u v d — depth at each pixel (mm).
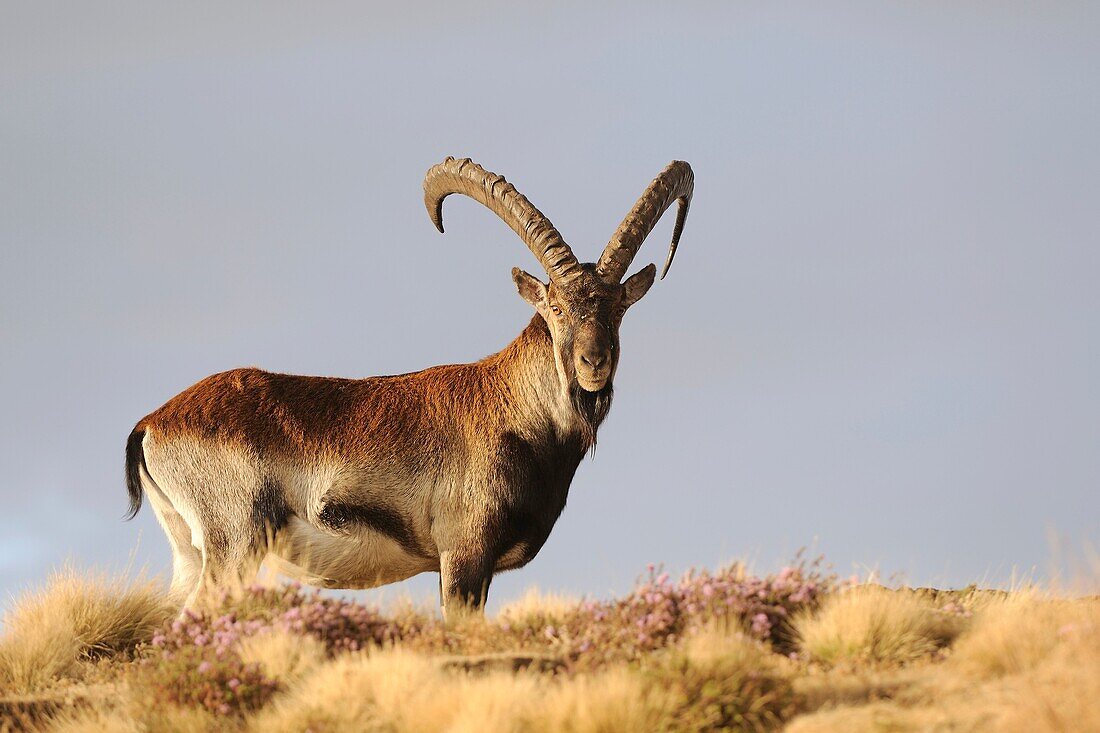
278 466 43156
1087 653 28219
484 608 42031
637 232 45438
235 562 42656
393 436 43531
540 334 44125
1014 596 37344
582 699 27609
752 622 34469
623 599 36156
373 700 30516
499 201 46062
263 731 30062
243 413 43500
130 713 33031
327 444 43344
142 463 43969
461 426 43812
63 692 36406
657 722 27250
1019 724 25000
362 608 37969
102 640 41469
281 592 38781
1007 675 29125
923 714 26781
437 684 30438
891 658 32281
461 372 44875
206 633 36062
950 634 34438
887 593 36375
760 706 27906
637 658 31875
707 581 36281
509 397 44000
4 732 33000
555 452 43906
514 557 44000
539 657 33219
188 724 31109
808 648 33438
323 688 30969
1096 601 34812
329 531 43094
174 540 44625
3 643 39438
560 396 43469
